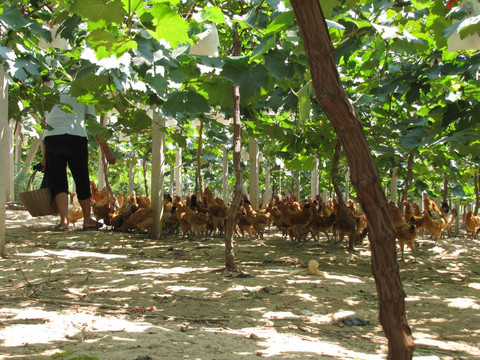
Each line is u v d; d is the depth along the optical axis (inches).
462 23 97.4
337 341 125.9
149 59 102.5
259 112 291.0
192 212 374.9
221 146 657.0
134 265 234.5
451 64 204.4
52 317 126.7
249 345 113.2
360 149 53.1
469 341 133.6
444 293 206.2
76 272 206.7
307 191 1294.3
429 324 151.8
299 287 196.5
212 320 140.1
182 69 157.2
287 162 327.3
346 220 362.0
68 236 350.6
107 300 160.2
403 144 209.3
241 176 228.1
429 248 409.7
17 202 589.9
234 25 200.8
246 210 415.5
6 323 117.8
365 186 53.7
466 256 374.9
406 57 250.7
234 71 136.7
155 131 371.6
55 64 188.5
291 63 130.5
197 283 195.0
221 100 175.6
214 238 395.5
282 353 106.7
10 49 142.0
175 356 97.6
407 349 56.2
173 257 280.5
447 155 361.7
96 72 140.9
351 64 264.5
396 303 56.3
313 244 388.8
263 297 175.9
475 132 180.5
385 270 56.0
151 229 374.0
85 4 76.7
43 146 373.4
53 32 156.7
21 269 198.7
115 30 99.4
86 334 111.5
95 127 200.5
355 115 53.2
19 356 91.6
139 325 125.0
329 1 113.0
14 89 253.6
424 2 154.9
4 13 133.3
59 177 356.5
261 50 125.5
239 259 284.5
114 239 350.9
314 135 296.7
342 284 206.8
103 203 439.8
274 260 287.4
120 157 820.6
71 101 337.4
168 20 86.4
